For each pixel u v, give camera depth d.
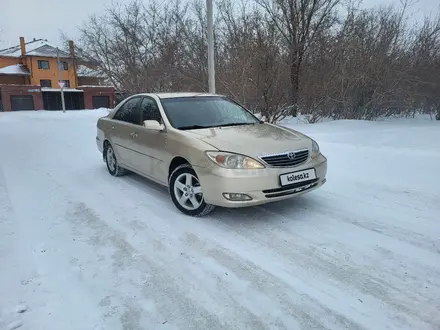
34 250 3.24
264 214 4.06
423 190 4.72
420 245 3.25
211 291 2.62
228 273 2.85
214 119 4.72
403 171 5.59
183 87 17.20
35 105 39.62
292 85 12.95
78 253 3.19
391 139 7.80
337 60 12.46
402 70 11.75
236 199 3.58
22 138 11.27
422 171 5.52
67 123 17.55
